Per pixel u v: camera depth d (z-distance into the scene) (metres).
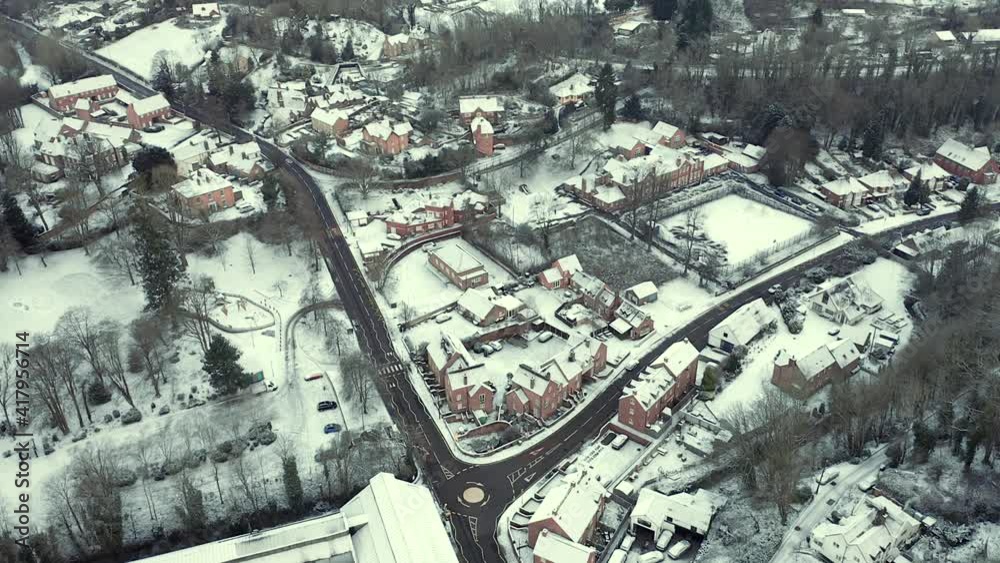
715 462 169.00
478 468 171.12
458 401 183.38
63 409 178.50
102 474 153.75
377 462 167.00
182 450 168.38
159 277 197.25
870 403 164.62
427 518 147.62
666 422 180.62
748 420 172.38
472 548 152.88
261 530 152.38
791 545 145.00
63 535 152.38
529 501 162.88
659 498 156.88
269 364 192.75
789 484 148.25
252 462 167.12
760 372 196.50
